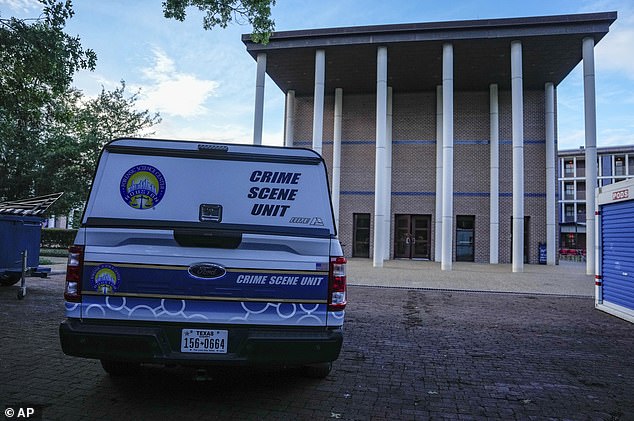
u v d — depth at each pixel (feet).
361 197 82.23
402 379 16.16
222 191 12.36
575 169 201.36
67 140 64.18
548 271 61.36
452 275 53.26
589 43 58.18
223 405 13.03
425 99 81.66
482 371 17.38
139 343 11.35
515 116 59.31
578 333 24.53
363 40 62.39
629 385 16.02
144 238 11.71
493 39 60.03
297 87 82.53
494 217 75.72
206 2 34.30
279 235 12.10
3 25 28.02
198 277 11.68
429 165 80.59
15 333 20.81
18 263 32.32
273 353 11.58
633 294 28.02
